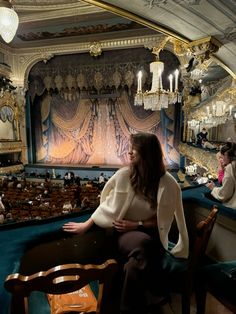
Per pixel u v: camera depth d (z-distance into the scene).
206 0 2.32
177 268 1.63
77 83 16.67
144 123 16.52
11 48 15.98
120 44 14.23
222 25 2.87
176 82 6.19
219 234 2.49
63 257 1.80
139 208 1.61
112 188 1.68
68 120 17.81
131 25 12.86
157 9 2.55
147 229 1.62
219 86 10.31
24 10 11.50
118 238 1.62
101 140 17.45
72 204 10.52
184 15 2.67
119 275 1.71
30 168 17.47
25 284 0.92
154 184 1.58
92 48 14.62
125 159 17.11
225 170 2.54
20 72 16.66
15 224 1.82
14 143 16.69
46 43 15.34
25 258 1.60
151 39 13.56
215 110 9.23
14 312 0.96
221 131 12.87
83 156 17.84
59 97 17.77
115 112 17.00
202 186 3.20
